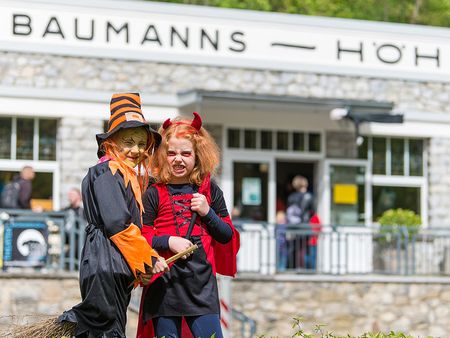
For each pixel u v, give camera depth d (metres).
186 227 5.59
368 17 33.97
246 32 17.70
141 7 17.11
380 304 15.97
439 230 17.39
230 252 5.73
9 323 5.64
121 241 5.15
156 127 17.11
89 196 5.28
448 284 16.28
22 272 14.00
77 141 16.64
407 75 18.59
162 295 5.50
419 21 34.91
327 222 18.17
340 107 17.05
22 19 16.56
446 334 16.22
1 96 16.34
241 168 17.84
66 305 14.02
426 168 18.86
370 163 18.53
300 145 18.19
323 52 18.14
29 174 15.26
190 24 17.39
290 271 16.05
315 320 15.48
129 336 13.91
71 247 14.39
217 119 17.56
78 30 16.81
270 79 17.81
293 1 32.88
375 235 17.00
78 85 16.75
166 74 17.25
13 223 14.23
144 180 5.59
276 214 18.08
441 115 18.77
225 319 13.82
